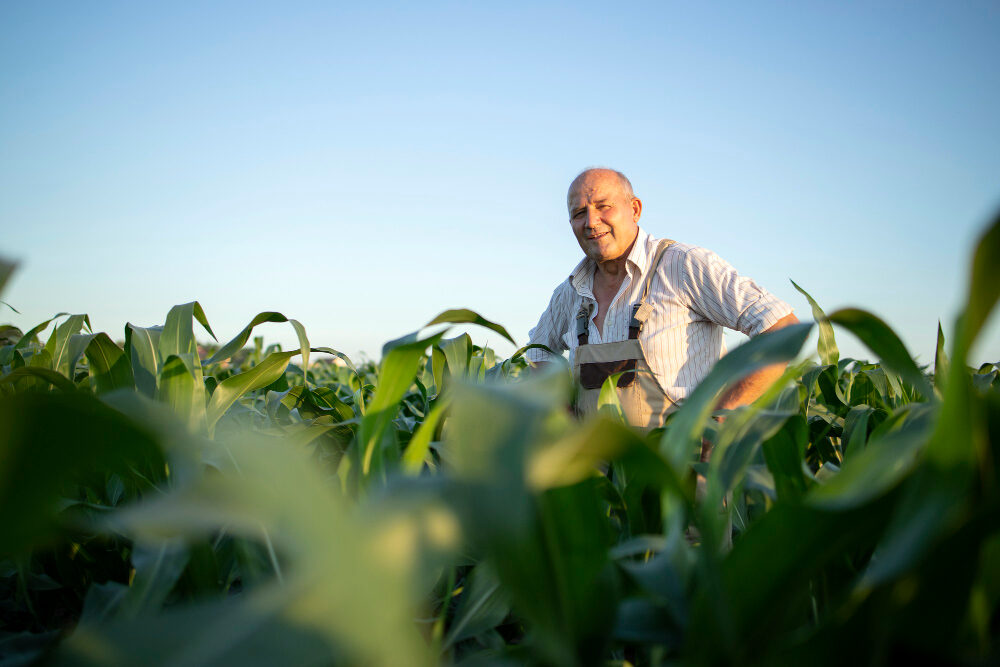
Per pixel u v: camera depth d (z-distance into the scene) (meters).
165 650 0.37
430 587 0.76
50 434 0.40
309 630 0.32
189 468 0.94
